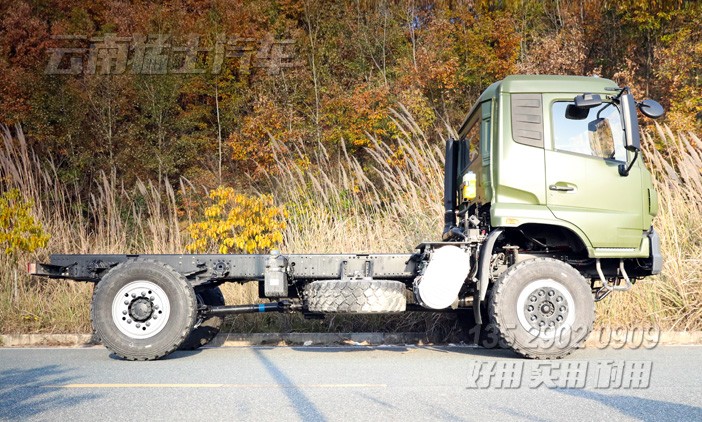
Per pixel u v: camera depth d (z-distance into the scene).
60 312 9.55
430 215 10.93
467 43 33.25
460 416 4.43
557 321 6.81
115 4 34.44
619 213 7.10
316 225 11.20
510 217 6.99
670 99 28.14
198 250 11.62
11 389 5.41
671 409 4.60
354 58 35.91
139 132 32.72
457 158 8.89
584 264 7.56
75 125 30.75
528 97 7.20
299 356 7.38
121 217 12.75
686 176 10.85
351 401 4.89
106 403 4.86
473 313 7.90
